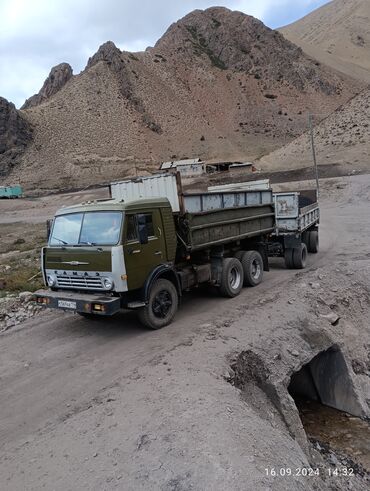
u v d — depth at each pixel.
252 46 186.50
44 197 77.81
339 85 175.88
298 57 184.00
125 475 4.20
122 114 141.62
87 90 147.38
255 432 4.86
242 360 6.98
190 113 154.50
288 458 4.66
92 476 4.25
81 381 6.42
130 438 4.74
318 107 162.00
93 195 70.94
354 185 41.56
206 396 5.45
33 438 5.07
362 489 6.02
